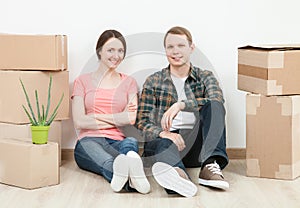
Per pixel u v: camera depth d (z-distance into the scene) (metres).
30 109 2.65
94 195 2.46
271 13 3.12
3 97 2.85
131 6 3.10
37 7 3.12
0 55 2.86
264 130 2.71
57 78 2.92
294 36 3.13
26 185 2.55
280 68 2.64
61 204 2.34
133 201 2.38
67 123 3.15
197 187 2.58
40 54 2.83
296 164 2.71
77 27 3.12
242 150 3.16
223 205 2.32
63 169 2.94
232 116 3.16
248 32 3.12
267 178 2.73
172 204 2.33
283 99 2.65
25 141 2.64
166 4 3.10
